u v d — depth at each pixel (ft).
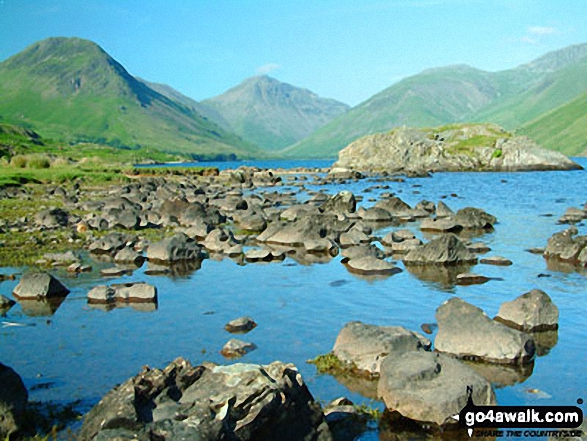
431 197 226.38
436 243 94.38
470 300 71.67
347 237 113.60
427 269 89.97
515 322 61.31
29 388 46.88
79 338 58.80
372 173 419.95
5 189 224.53
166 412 34.22
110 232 122.52
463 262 94.79
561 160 437.17
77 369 50.75
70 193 223.51
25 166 361.92
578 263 93.91
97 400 44.50
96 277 85.81
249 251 100.12
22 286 74.79
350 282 81.71
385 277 84.74
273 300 72.74
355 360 50.62
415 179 352.69
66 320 64.90
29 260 96.73
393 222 150.82
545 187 276.21
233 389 35.17
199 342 57.41
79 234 124.26
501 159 444.55
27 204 183.32
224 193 230.27
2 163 375.04
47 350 55.52
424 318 64.44
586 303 70.28
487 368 50.85
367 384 47.39
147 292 73.10
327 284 80.69
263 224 135.95
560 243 99.30
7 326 62.80
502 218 155.94
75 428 39.70
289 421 35.27
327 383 47.65
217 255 103.71
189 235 124.88
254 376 35.91
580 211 153.69
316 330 60.70
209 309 69.00
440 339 54.39
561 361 52.24
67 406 43.45
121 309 69.31
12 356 54.08
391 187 285.23
